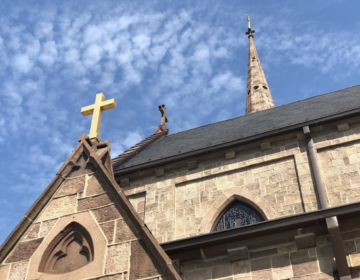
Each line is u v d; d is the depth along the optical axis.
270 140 16.30
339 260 11.74
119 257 9.42
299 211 14.25
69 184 10.97
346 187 14.28
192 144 20.02
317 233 12.59
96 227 10.02
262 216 14.75
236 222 15.01
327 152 15.41
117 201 10.30
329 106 19.31
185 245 13.18
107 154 11.80
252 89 36.50
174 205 15.94
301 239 12.55
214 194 15.73
